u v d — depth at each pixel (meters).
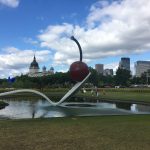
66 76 134.38
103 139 15.45
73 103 49.12
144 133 17.02
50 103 47.19
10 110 38.81
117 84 175.88
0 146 14.05
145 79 192.88
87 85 150.38
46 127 19.12
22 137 16.00
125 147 13.83
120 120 22.34
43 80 134.62
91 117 24.58
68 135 16.50
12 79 139.12
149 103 46.06
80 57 44.50
